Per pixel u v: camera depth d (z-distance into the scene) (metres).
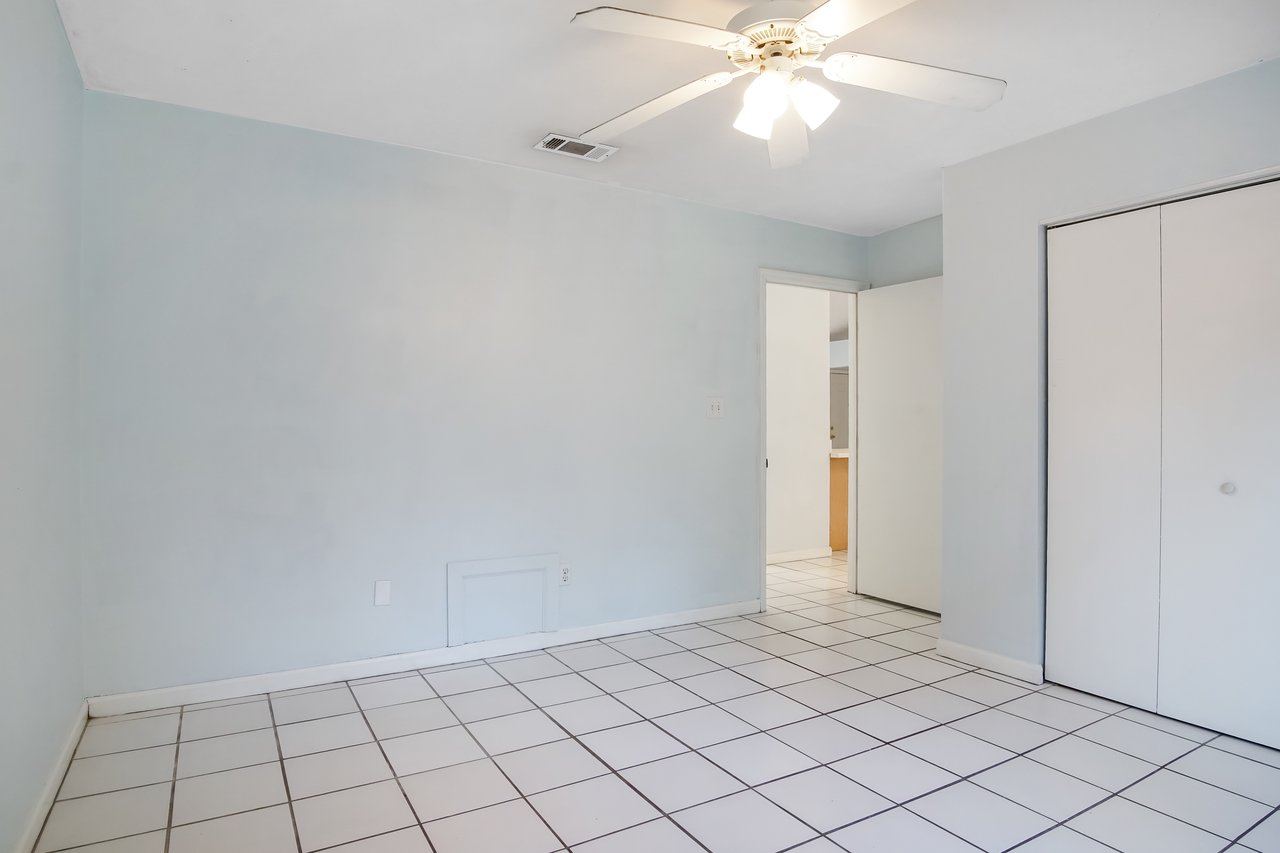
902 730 2.59
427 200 3.28
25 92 1.85
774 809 2.05
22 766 1.79
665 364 3.96
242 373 2.90
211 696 2.84
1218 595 2.57
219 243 2.87
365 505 3.14
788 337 5.89
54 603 2.17
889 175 3.60
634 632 3.85
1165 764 2.33
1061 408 3.04
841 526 6.39
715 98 2.73
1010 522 3.19
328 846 1.85
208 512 2.84
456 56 2.44
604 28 1.81
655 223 3.92
